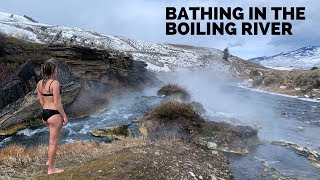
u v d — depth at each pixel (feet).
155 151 33.81
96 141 47.16
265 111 84.79
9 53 88.84
